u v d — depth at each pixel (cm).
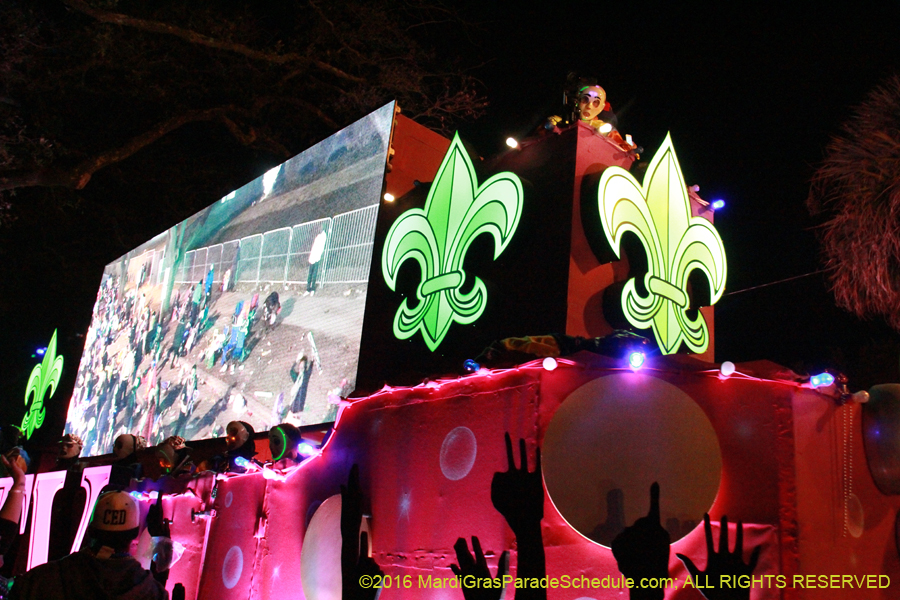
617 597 390
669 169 678
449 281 678
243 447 753
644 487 408
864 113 659
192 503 791
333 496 577
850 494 449
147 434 1266
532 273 633
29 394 1948
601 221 607
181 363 1238
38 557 1141
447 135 1864
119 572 449
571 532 403
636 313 623
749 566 375
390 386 546
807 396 442
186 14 1900
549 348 472
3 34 1764
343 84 2078
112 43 1853
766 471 416
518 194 633
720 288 705
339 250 912
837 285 691
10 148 1816
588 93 679
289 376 927
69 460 1148
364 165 920
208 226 1331
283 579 612
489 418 459
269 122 2092
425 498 490
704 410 427
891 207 628
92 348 1708
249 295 1105
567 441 419
